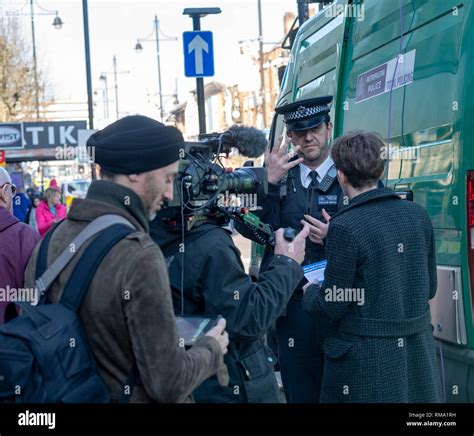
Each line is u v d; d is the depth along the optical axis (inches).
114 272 82.4
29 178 1109.1
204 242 109.6
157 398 81.1
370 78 188.4
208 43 322.0
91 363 81.9
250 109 1451.8
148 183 90.4
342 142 129.9
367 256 123.3
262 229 124.9
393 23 177.0
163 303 82.0
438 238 150.0
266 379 113.9
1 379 78.9
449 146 146.2
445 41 149.8
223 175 114.8
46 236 93.7
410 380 127.0
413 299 126.7
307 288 135.6
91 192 89.8
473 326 139.6
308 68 250.8
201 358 87.0
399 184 167.6
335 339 129.5
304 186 162.4
